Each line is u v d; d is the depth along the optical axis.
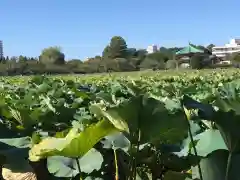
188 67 90.25
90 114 4.67
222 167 2.63
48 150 2.37
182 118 2.52
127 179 2.72
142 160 3.04
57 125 4.34
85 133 2.35
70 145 2.37
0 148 3.03
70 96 7.68
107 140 2.99
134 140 2.50
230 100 2.55
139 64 93.25
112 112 2.38
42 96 6.48
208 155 2.67
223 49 149.88
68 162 3.04
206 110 2.42
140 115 2.43
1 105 4.71
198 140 2.75
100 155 3.04
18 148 2.95
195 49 99.50
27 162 2.87
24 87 11.39
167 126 2.49
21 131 4.03
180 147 3.02
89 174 3.18
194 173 2.75
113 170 3.33
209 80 16.86
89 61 92.69
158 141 2.79
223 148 2.61
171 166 3.07
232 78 17.62
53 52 82.69
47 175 3.44
